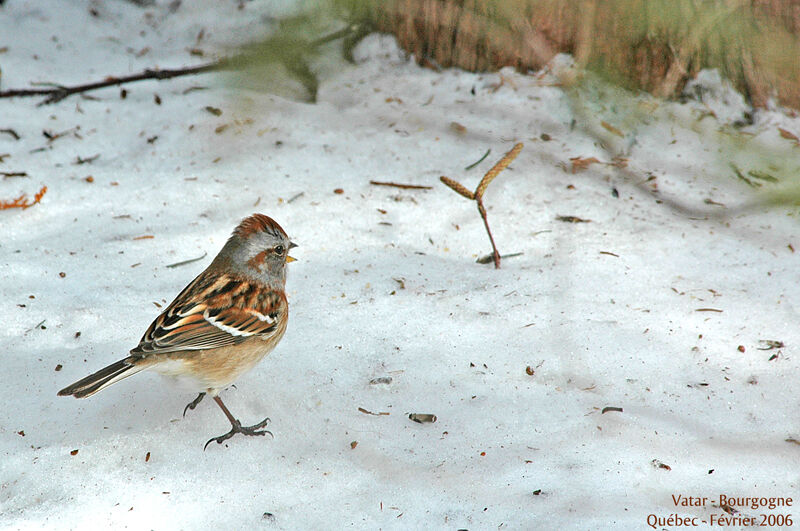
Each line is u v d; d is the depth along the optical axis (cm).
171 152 1393
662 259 1123
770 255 1129
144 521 698
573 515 695
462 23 1538
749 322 975
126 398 856
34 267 1081
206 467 767
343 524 700
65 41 1717
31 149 1377
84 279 1062
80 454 773
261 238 884
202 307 810
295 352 937
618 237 1180
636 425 809
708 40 1409
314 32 1537
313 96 1554
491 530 686
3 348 923
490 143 1413
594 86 1451
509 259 1137
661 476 745
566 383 878
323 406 850
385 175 1341
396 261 1132
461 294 1049
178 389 868
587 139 1416
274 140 1427
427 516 706
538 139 1418
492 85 1539
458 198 1282
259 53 1350
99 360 906
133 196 1273
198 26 1769
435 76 1585
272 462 776
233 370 825
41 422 814
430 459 775
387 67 1611
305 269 1112
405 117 1484
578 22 1438
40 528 689
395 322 991
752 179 1305
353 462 774
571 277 1078
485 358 922
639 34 1402
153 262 1109
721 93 1425
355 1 1276
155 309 1008
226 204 1259
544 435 801
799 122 1373
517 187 1304
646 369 895
